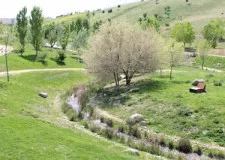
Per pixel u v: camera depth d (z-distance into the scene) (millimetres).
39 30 109625
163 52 73500
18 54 109875
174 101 54250
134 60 69312
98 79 73000
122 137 43781
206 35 154375
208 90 60531
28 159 26453
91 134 43875
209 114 47719
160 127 46469
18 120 36375
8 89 60375
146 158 35375
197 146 40219
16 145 28703
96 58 70250
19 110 44594
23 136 31312
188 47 155125
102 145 36594
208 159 37812
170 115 49500
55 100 67562
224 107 49438
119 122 49688
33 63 100188
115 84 75688
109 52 69062
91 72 71812
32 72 87375
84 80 90000
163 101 55125
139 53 69938
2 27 72625
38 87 76750
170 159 37562
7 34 72438
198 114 48344
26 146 28906
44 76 86500
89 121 51094
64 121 48750
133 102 57344
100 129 46500
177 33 150250
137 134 44375
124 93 64375
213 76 78500
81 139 35250
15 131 32312
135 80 76062
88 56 71875
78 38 127500
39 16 109125
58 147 30406
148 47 70312
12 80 76125
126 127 46844
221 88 62062
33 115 44125
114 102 59656
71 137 34469
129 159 31578
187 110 49750
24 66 94562
